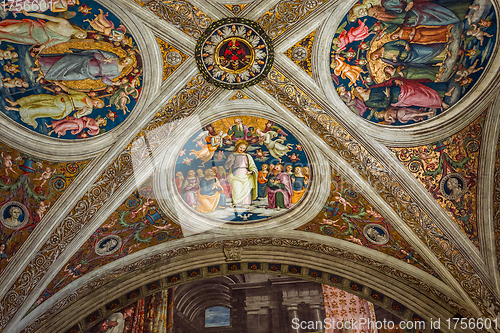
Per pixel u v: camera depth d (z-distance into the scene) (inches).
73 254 385.4
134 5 320.5
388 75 355.6
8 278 354.3
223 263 448.5
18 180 351.9
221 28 338.6
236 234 440.1
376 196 396.2
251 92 376.2
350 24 334.0
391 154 386.9
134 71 350.6
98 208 385.1
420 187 385.4
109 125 369.4
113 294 418.0
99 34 326.0
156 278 434.3
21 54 317.1
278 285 445.1
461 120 363.9
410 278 411.2
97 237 395.9
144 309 427.5
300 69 361.7
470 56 336.8
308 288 440.5
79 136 364.8
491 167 364.8
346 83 364.2
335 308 424.8
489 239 371.9
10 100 331.0
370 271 427.2
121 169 383.2
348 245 430.9
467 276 379.6
